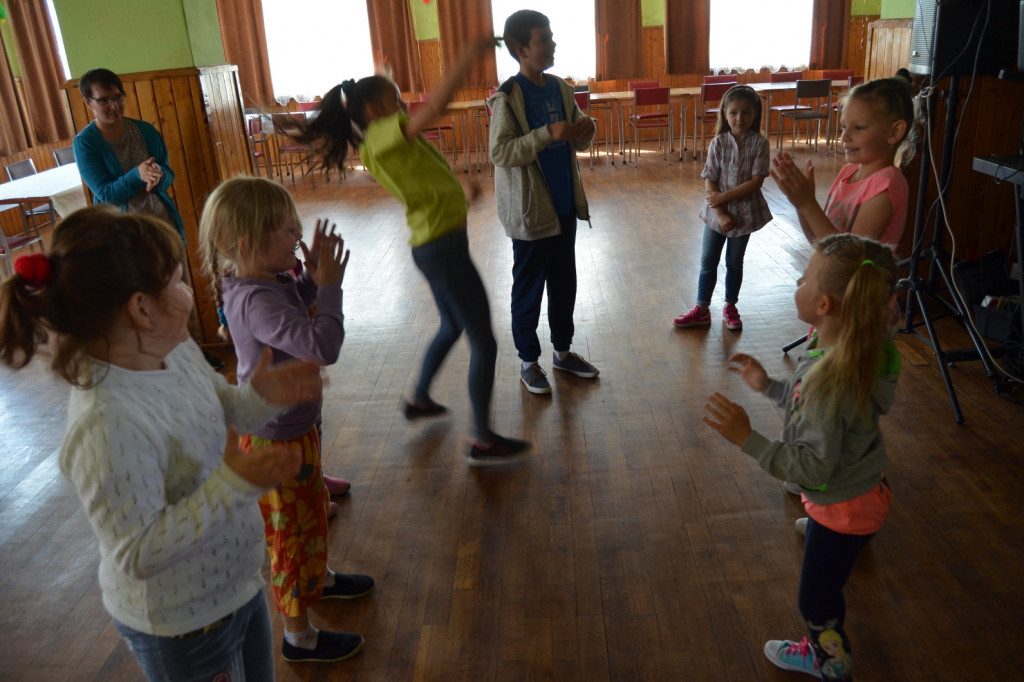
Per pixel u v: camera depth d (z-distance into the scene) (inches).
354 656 75.5
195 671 45.3
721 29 404.8
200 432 44.5
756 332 149.0
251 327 66.9
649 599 80.7
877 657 71.7
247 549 46.3
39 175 240.7
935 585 80.2
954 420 111.9
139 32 154.3
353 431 120.0
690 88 390.0
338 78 402.3
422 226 95.8
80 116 157.5
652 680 70.5
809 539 63.6
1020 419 111.0
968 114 147.5
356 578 84.2
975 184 151.9
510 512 97.0
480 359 100.0
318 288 69.9
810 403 58.6
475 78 401.4
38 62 325.4
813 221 79.0
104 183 137.3
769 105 365.1
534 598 81.9
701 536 90.1
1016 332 128.9
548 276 126.7
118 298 38.8
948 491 95.5
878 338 56.9
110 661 77.0
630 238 222.4
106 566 44.3
